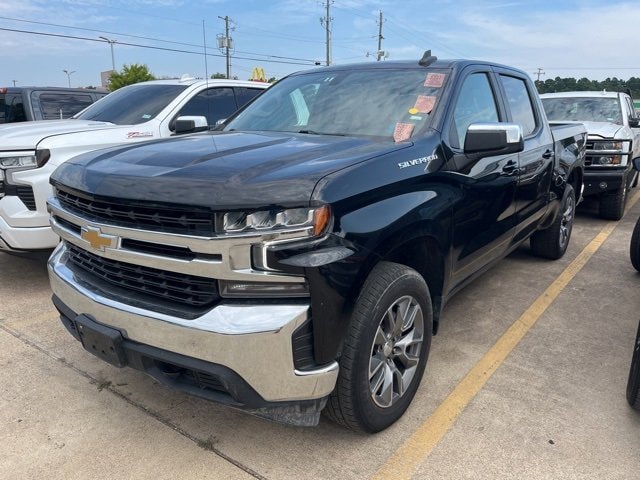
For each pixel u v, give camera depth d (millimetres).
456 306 4477
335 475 2484
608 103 8844
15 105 9078
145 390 3213
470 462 2568
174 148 2848
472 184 3238
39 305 4520
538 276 5250
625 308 4457
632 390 2797
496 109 3955
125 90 6539
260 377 2180
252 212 2115
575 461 2572
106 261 2590
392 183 2566
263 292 2184
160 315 2295
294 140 3023
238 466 2551
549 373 3387
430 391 3174
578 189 5953
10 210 4457
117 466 2559
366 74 3713
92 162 2791
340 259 2223
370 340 2463
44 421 2908
